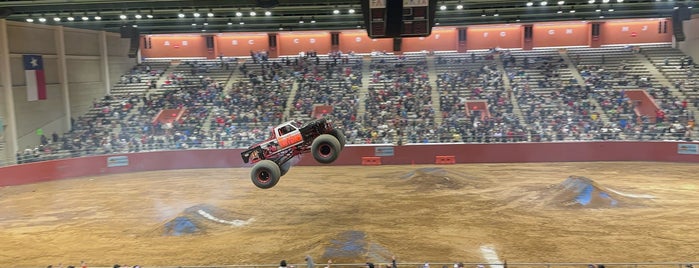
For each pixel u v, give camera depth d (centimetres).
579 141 4034
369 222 2414
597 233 2155
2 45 3991
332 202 2855
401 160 4116
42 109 4388
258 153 1789
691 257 1853
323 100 4909
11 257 2042
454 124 4397
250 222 2483
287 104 4919
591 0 3909
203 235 2283
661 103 4503
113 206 2892
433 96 4906
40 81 4366
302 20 4878
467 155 4072
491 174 3562
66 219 2630
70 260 1989
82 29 4878
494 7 4278
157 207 2841
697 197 2752
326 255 1869
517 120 4394
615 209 2523
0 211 2855
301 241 2147
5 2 3412
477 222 2369
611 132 4156
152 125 4612
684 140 3934
